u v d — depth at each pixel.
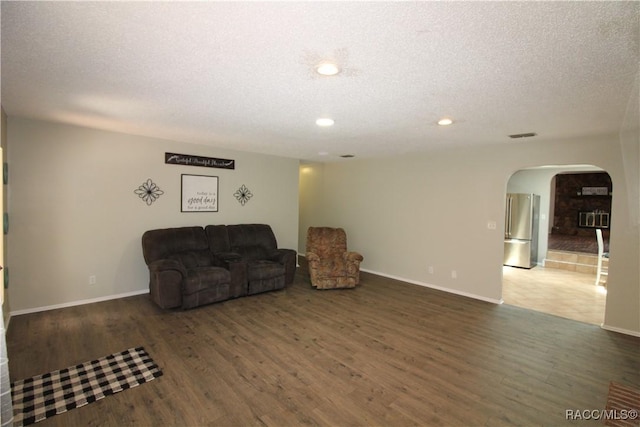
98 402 2.18
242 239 5.15
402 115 2.97
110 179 4.13
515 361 2.86
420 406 2.22
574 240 8.76
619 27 1.45
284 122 3.33
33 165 3.59
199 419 2.04
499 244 4.50
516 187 7.36
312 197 7.54
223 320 3.66
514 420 2.09
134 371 2.56
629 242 3.49
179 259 4.35
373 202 6.16
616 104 2.50
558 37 1.55
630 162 2.53
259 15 1.42
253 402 2.22
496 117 2.97
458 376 2.60
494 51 1.72
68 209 3.85
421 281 5.40
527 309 4.27
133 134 4.23
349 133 3.82
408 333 3.43
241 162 5.51
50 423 1.98
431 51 1.73
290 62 1.90
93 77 2.18
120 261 4.27
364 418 2.08
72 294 3.93
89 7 1.37
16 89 2.44
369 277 5.86
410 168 5.54
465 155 4.82
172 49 1.76
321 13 1.40
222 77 2.15
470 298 4.70
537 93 2.32
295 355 2.89
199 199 4.99
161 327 3.42
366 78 2.12
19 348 2.89
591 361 2.88
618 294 3.56
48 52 1.81
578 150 3.81
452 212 4.99
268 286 4.74
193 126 3.63
